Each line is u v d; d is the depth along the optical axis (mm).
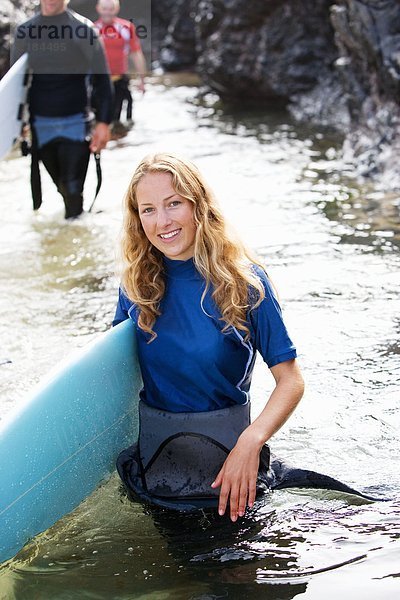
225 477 3152
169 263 3309
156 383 3361
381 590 2889
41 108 6844
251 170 8320
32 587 3006
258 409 4078
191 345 3242
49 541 3232
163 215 3201
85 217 7172
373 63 8414
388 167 7730
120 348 3502
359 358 4516
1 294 5668
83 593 2967
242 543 3164
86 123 6938
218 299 3221
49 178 8453
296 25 11086
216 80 11688
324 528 3223
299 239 6324
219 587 2955
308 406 4094
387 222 6570
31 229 6953
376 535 3172
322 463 3658
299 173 8125
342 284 5461
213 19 11688
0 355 4801
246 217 6891
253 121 10703
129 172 8508
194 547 3160
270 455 3492
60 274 5980
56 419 3264
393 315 4980
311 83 11117
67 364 3328
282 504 3357
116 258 3490
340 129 9938
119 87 10445
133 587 2982
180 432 3312
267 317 3271
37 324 5195
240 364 3305
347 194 7367
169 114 11289
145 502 3373
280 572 3004
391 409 4035
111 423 3516
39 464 3201
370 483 3504
